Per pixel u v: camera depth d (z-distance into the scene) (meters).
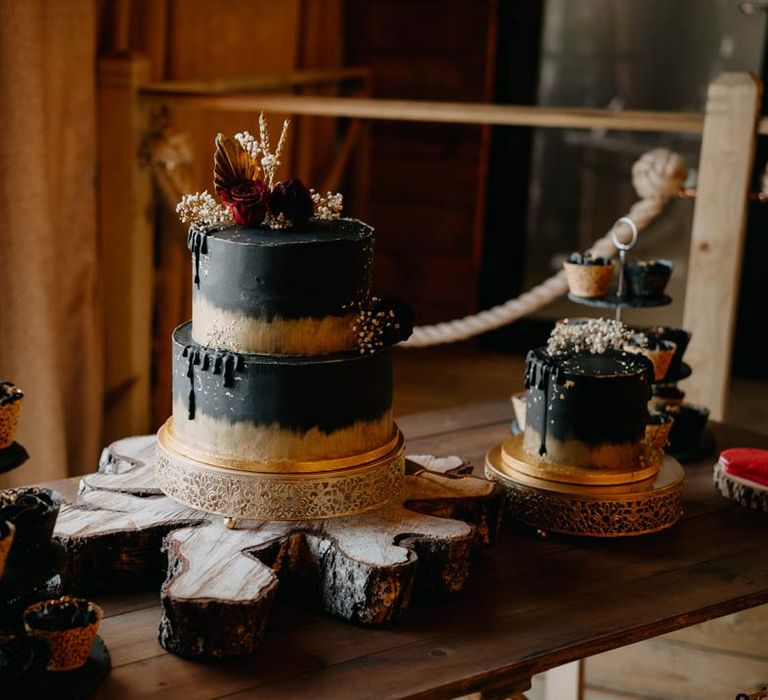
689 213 4.79
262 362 1.80
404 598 1.81
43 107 3.14
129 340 3.63
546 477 2.14
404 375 4.79
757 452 2.40
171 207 3.64
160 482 1.95
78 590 1.87
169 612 1.68
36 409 3.18
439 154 5.00
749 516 2.28
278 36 4.36
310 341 1.83
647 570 2.03
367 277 1.89
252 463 1.84
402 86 4.99
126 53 3.44
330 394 1.83
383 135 5.04
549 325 5.10
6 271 3.08
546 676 2.61
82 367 3.48
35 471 3.21
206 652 1.68
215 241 1.81
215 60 4.06
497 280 5.11
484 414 2.83
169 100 3.45
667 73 4.71
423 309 5.19
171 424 2.05
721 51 4.63
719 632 2.71
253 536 1.87
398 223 5.12
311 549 1.86
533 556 2.08
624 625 1.84
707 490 2.40
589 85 4.82
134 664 1.68
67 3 3.22
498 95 4.91
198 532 1.88
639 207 3.27
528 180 4.97
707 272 3.21
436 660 1.72
